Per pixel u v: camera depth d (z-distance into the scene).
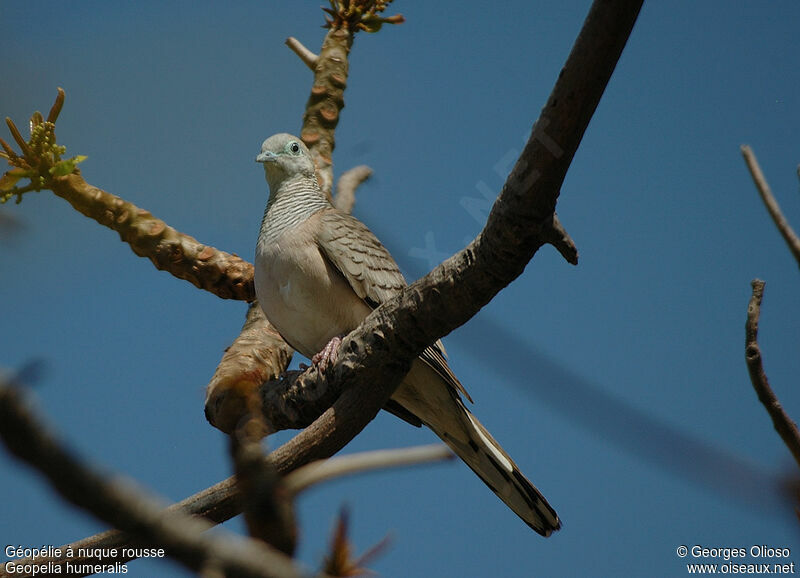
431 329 7.57
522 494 10.58
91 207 8.90
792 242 5.67
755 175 5.82
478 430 10.70
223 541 3.00
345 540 3.80
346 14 12.23
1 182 8.12
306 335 11.30
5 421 2.36
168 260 9.68
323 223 11.23
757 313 5.87
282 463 7.44
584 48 5.77
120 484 2.81
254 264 11.17
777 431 5.74
